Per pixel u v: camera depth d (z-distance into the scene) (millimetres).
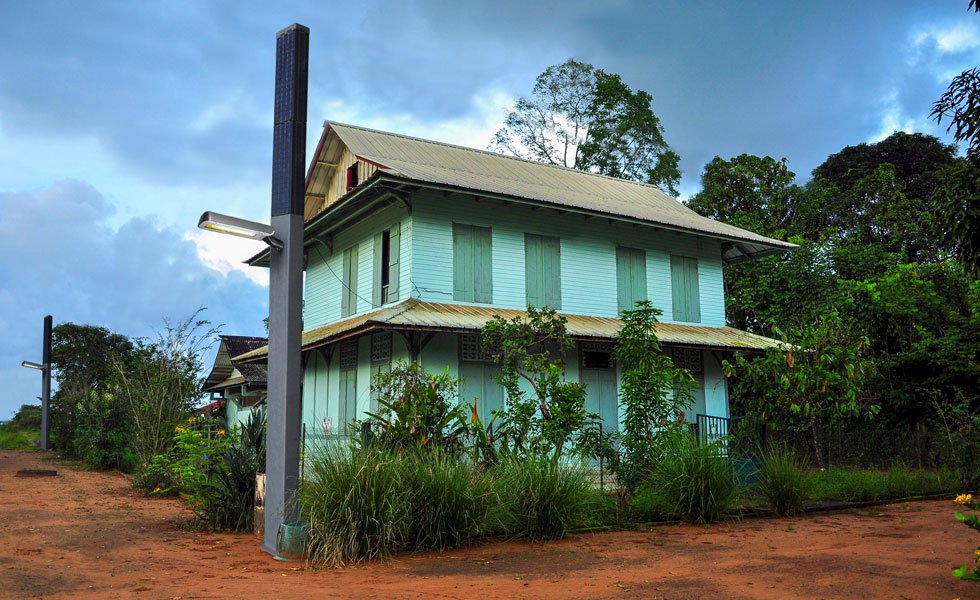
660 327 19141
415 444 9797
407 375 12070
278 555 7988
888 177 29469
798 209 29984
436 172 17078
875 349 19594
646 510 10508
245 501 10242
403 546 8250
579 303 18469
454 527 8492
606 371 18125
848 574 6762
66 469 21781
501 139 34250
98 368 45875
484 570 7250
